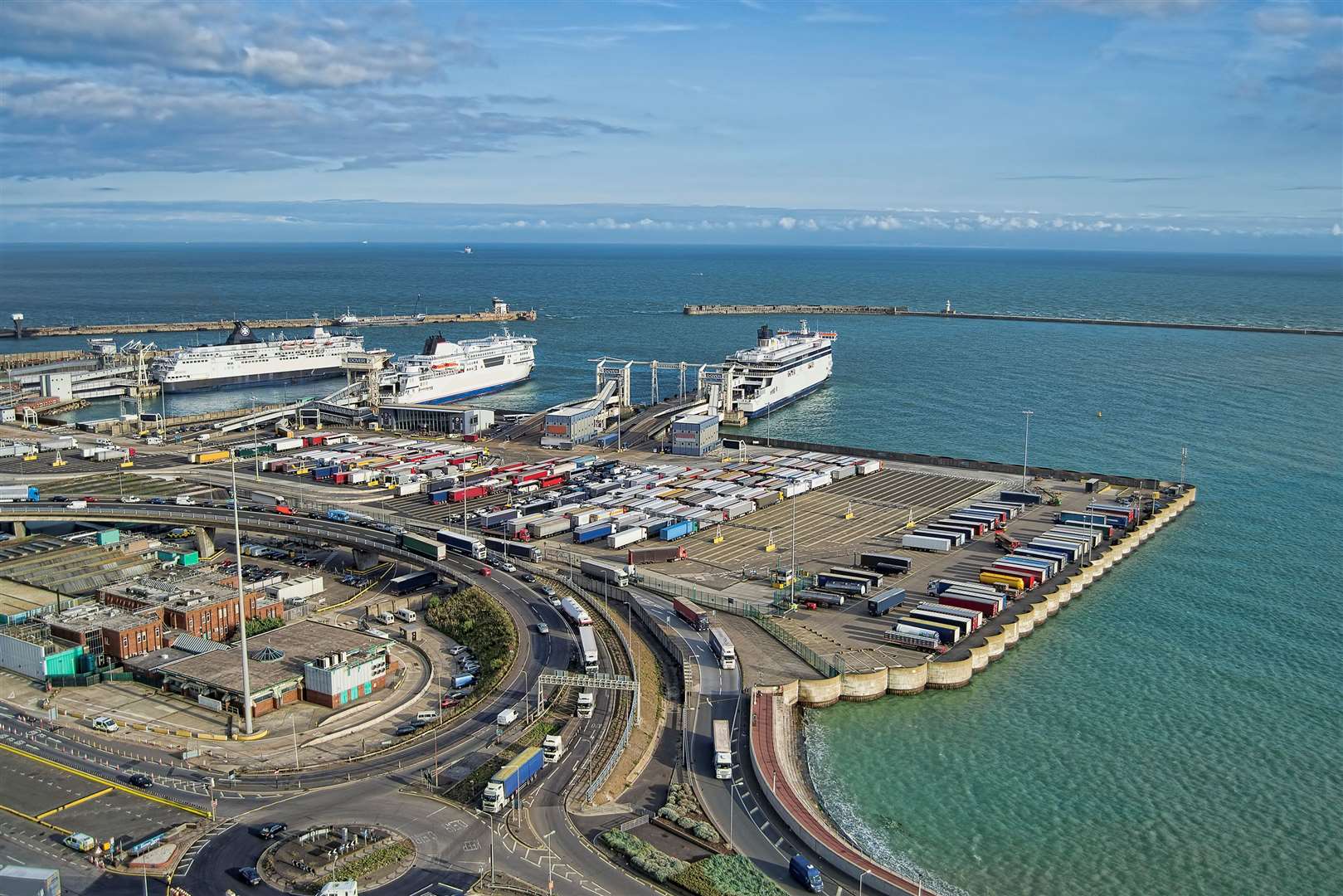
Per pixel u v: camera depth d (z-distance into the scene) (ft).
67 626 437.99
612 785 330.75
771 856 296.30
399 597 530.68
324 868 273.33
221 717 383.45
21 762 339.57
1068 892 298.97
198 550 606.14
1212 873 309.63
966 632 470.39
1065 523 653.30
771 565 577.02
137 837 290.15
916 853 316.81
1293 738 394.73
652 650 449.48
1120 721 408.87
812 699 415.44
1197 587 566.36
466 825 298.76
